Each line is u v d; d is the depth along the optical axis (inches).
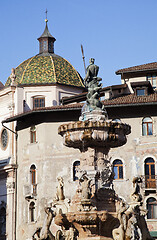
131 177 2053.4
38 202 2164.1
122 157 2074.3
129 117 2102.6
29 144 2258.9
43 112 2183.8
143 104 2052.2
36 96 2492.6
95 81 1084.5
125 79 2330.2
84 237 994.1
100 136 1021.8
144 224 1023.6
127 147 2080.5
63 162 2150.6
